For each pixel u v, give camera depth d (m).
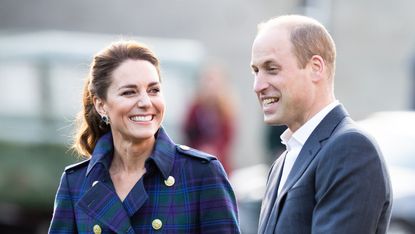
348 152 13.07
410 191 30.00
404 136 32.53
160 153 14.61
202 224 14.59
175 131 39.22
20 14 58.84
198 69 39.91
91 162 14.85
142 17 58.31
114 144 14.91
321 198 13.09
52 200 36.69
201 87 37.84
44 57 38.25
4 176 37.09
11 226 36.62
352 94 59.84
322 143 13.51
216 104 37.56
